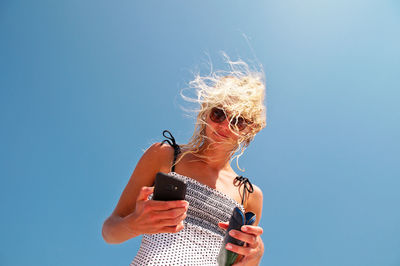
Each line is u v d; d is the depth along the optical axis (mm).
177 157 1923
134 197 1864
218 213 1834
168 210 1365
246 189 2082
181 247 1680
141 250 1738
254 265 1710
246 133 2172
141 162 1935
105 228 1772
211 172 1992
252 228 1339
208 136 1991
